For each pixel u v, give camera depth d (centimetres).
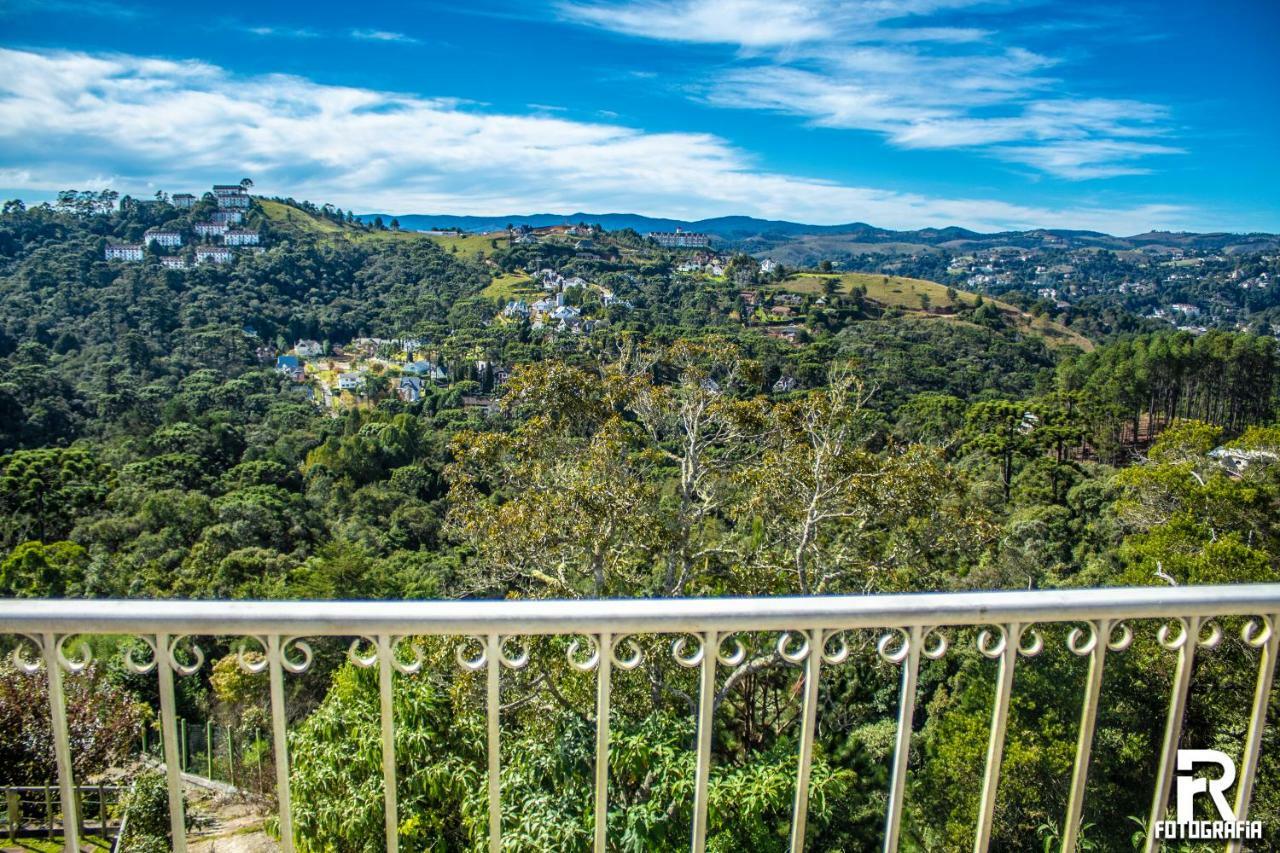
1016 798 1036
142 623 132
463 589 1220
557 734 469
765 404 1256
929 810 1105
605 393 1233
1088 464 4088
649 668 865
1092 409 4619
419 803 521
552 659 811
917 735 1304
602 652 142
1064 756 1006
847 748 1205
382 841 514
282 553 3406
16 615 130
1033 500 3375
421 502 4519
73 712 551
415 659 162
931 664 1388
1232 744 831
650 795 445
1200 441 2089
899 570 1116
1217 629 160
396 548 3759
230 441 5484
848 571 1114
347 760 539
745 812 461
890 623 143
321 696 1416
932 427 4572
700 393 1251
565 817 412
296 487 4984
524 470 1200
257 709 1301
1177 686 158
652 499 1167
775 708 1084
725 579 1162
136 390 6544
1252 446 2138
